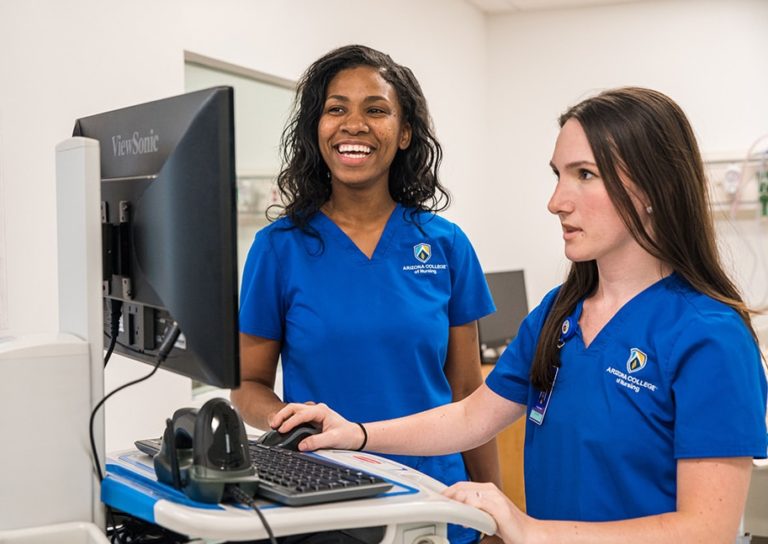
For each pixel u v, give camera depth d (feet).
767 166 15.80
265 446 4.19
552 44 17.21
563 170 4.04
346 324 5.54
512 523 3.55
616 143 3.87
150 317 3.76
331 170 5.64
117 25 8.48
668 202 3.91
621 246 4.04
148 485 3.50
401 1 14.02
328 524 3.10
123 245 3.83
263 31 10.64
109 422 8.30
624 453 3.91
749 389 3.68
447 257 5.97
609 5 16.80
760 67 16.01
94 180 3.63
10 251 7.38
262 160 11.10
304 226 5.75
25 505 3.49
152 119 3.67
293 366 5.69
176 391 9.21
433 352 5.69
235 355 3.21
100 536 3.46
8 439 3.45
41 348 3.51
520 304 14.80
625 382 3.96
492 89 17.66
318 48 11.82
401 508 3.24
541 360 4.32
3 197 7.32
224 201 3.16
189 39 9.45
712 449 3.62
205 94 3.25
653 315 3.99
